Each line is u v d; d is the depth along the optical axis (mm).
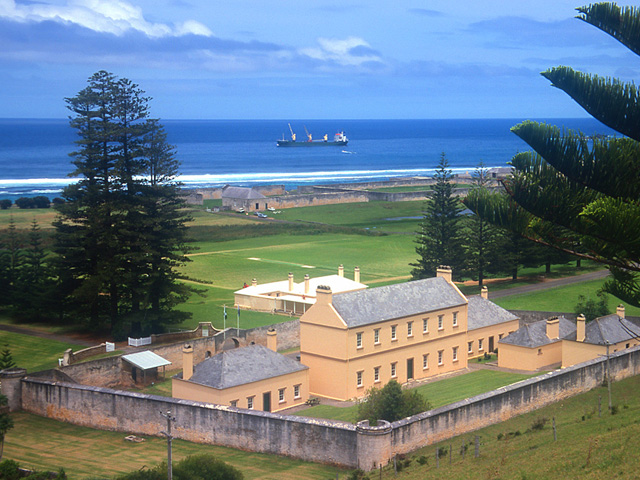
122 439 61281
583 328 80562
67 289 98500
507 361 85188
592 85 29984
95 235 97438
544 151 29859
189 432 60000
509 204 31984
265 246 159500
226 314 105188
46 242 146375
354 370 75375
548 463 43062
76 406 65562
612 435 46406
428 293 84625
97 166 98688
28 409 68875
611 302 107312
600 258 31203
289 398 72250
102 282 92625
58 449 58625
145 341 90375
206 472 45094
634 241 27547
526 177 30609
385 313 78562
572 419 58969
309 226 182375
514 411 61719
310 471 52125
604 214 27547
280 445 55594
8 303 105688
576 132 29719
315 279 110438
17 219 180375
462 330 86438
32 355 85438
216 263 140875
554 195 29906
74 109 99375
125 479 43531
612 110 29734
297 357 87812
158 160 100938
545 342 84438
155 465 53812
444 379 81125
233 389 67125
